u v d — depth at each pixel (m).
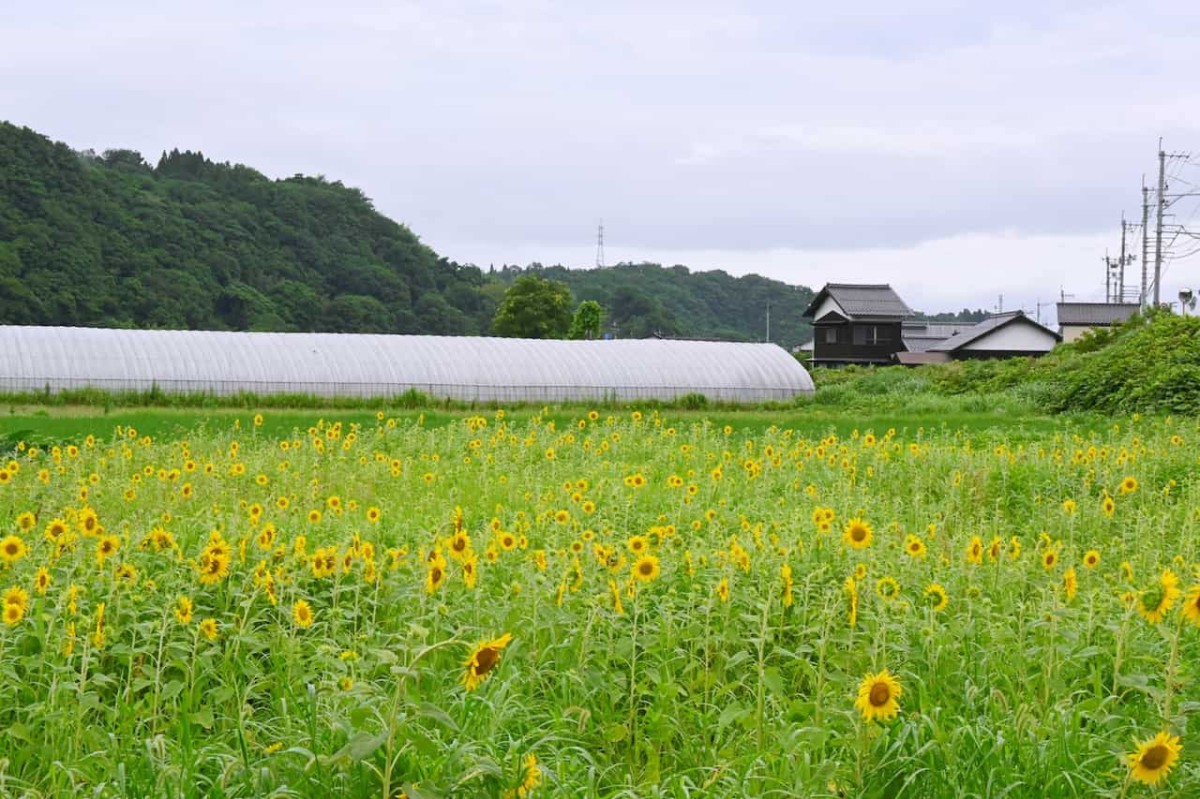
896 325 67.31
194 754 5.37
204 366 32.66
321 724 5.54
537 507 11.72
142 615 7.17
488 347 36.72
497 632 6.90
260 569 7.56
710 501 12.66
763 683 6.27
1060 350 42.16
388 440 19.20
